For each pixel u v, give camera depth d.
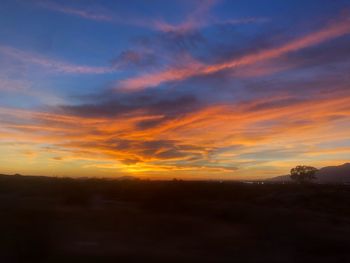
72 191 37.25
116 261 14.13
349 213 39.25
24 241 15.31
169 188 36.41
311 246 17.27
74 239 17.38
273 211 27.56
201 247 16.75
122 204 34.34
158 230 20.36
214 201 34.50
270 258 15.01
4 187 48.66
